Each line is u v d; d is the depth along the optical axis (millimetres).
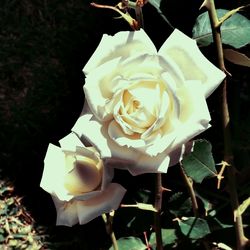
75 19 904
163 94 350
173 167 736
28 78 888
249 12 774
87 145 394
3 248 765
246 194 695
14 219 786
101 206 422
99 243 755
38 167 824
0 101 878
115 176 778
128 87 356
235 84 762
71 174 418
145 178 773
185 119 368
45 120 854
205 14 545
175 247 648
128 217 677
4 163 830
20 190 809
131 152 370
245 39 549
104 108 369
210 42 542
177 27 630
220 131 735
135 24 420
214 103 738
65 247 762
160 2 607
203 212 677
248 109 787
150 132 354
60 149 438
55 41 897
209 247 628
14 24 914
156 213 508
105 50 381
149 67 356
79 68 878
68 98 865
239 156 700
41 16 916
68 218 437
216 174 541
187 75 377
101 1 901
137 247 629
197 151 536
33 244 761
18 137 845
